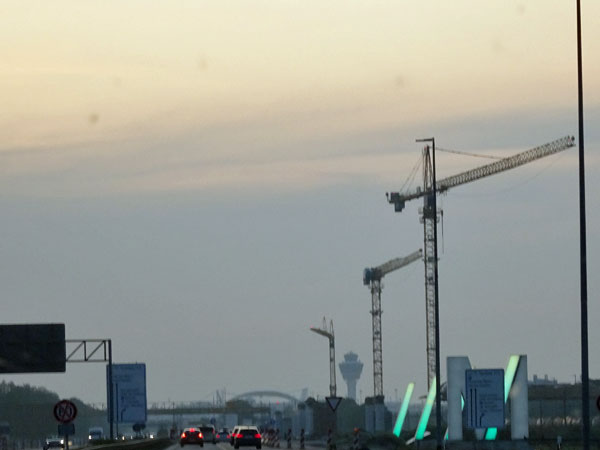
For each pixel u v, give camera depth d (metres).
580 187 67.12
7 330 132.38
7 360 131.88
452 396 126.69
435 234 103.38
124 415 132.50
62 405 71.69
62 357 132.50
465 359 127.12
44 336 132.75
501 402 106.75
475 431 128.50
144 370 133.00
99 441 139.88
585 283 66.25
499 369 107.12
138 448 133.50
